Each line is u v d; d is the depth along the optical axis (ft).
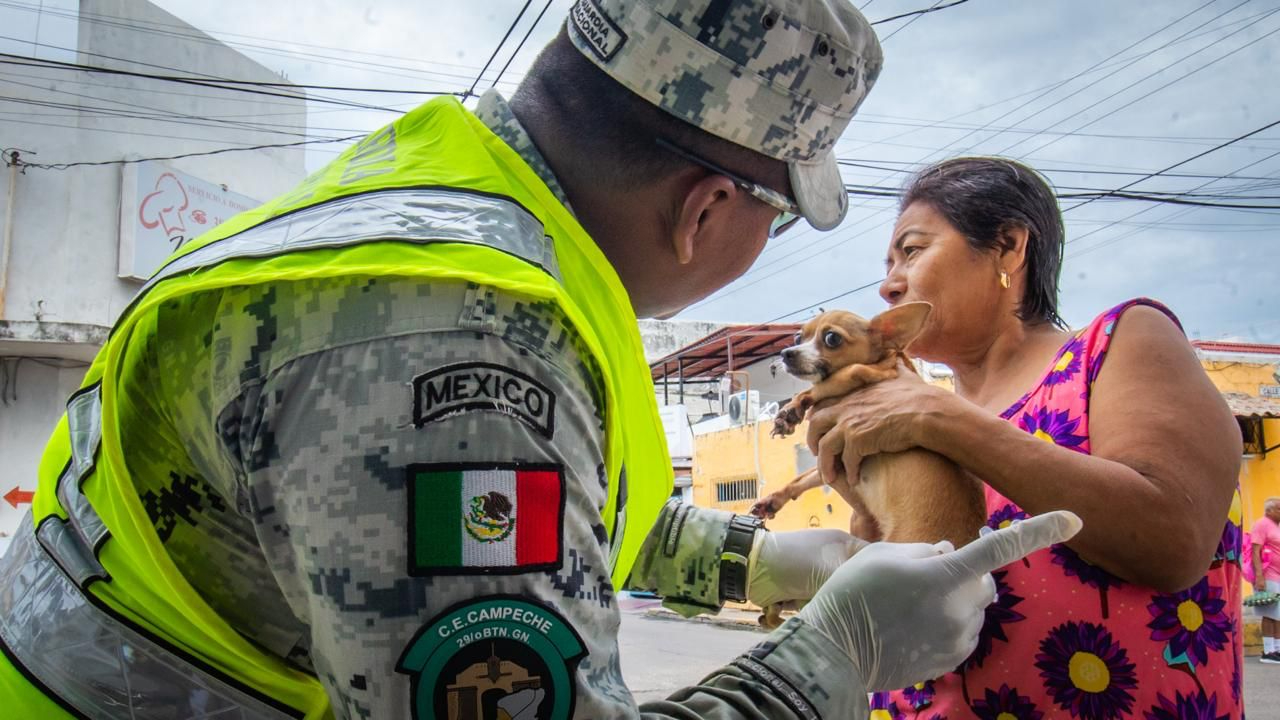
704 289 4.43
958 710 5.65
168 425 3.53
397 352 3.07
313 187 3.93
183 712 3.43
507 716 2.92
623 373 3.96
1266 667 30.58
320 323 3.16
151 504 3.49
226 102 54.13
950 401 5.94
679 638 44.11
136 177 49.26
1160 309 5.81
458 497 2.95
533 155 4.02
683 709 3.37
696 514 5.78
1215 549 5.16
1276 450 42.88
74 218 47.93
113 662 3.46
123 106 49.83
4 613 3.84
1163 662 5.18
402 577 2.91
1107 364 5.65
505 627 2.93
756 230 4.31
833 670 3.69
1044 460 5.25
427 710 2.87
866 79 4.37
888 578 4.05
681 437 76.95
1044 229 6.54
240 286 3.33
